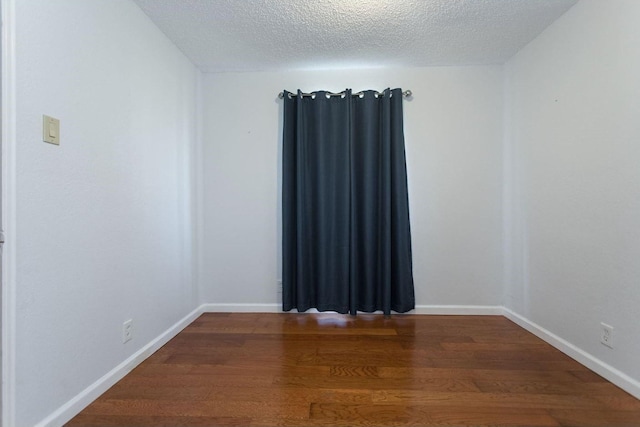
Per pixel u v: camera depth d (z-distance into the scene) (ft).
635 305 4.49
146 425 3.93
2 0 3.24
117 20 5.00
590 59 5.26
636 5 4.44
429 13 5.85
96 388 4.47
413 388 4.71
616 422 3.96
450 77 7.98
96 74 4.53
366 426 3.91
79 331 4.22
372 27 6.29
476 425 3.92
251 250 8.32
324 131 7.91
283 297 7.87
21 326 3.43
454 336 6.66
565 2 5.52
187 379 4.98
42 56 3.65
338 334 6.80
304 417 4.07
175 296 6.89
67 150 4.02
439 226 8.05
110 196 4.84
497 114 7.89
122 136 5.13
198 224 8.07
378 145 7.93
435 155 8.02
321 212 7.82
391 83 8.06
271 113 8.25
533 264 6.82
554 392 4.59
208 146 8.30
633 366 4.51
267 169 8.27
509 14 5.87
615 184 4.80
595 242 5.19
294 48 7.08
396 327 7.19
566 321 5.86
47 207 3.74
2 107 3.25
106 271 4.75
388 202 7.68
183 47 7.00
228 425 3.93
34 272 3.58
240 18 5.97
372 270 7.86
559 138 6.02
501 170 7.91
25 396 3.46
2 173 3.26
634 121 4.50
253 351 5.99
